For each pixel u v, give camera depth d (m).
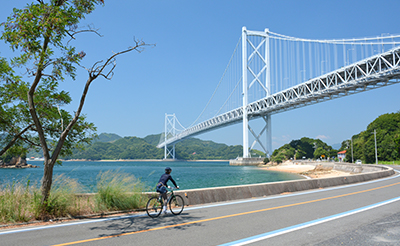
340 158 112.25
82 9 8.05
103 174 9.13
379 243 5.18
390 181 18.39
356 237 5.54
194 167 107.12
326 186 14.93
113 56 8.29
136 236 5.67
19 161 102.25
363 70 54.16
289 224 6.64
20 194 7.75
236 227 6.36
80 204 8.17
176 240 5.37
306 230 6.09
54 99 9.58
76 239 5.47
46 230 6.20
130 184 9.27
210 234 5.79
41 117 9.62
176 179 49.06
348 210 8.38
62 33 7.43
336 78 56.88
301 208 8.73
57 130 9.83
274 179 49.00
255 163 101.75
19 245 5.09
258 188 11.66
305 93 66.88
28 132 10.09
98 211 8.05
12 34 7.04
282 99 78.75
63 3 7.96
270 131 99.69
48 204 7.29
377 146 73.94
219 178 51.34
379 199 10.57
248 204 9.55
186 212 8.20
